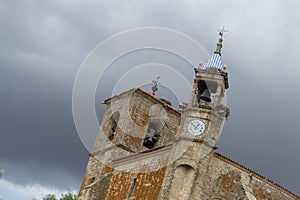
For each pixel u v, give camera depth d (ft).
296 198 199.31
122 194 213.05
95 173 238.27
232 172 191.11
